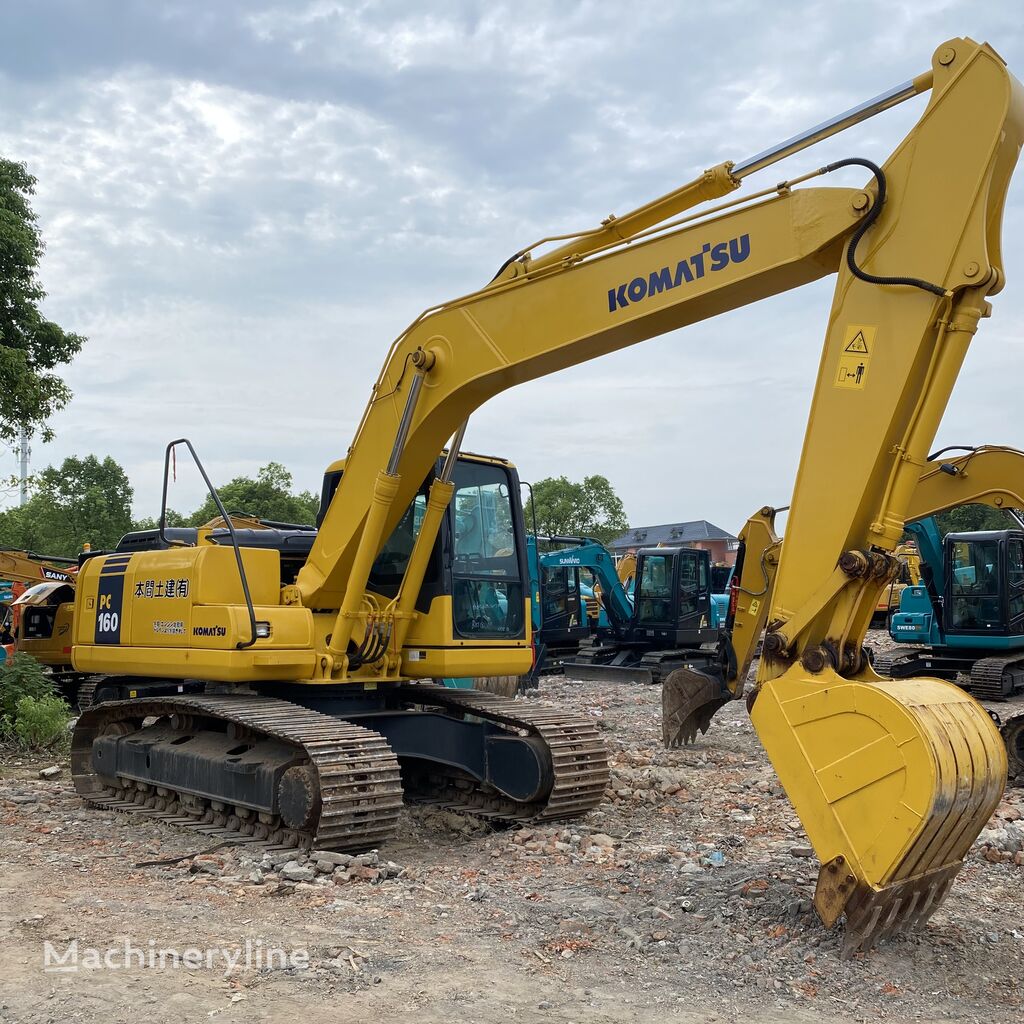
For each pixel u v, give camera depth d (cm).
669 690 1248
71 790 1020
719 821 868
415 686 953
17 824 860
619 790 963
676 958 517
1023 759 1123
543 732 838
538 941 544
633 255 669
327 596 868
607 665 2158
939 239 536
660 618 2152
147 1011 446
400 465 812
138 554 944
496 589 912
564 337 704
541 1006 457
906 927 542
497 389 784
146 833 829
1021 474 1171
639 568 2191
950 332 536
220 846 765
